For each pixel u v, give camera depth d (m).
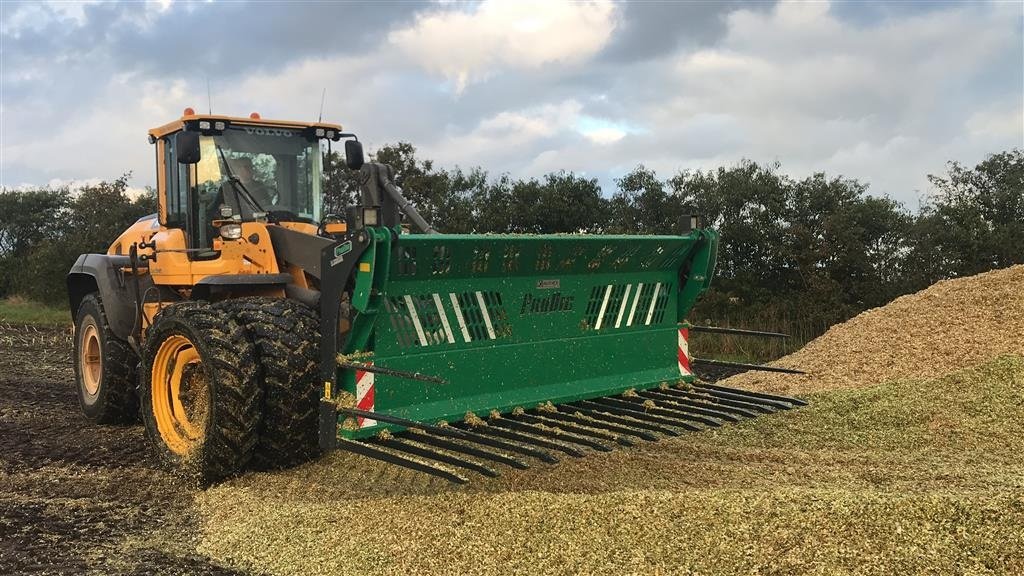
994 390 6.63
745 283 13.02
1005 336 7.91
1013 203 12.17
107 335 6.72
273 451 4.91
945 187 12.92
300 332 4.91
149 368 5.44
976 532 3.49
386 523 4.06
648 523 3.75
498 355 5.05
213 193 5.97
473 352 4.93
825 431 6.18
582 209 15.35
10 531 4.30
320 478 4.86
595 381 5.56
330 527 4.10
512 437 4.47
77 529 4.33
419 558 3.66
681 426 4.89
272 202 6.16
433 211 16.59
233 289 5.65
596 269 5.55
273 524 4.21
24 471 5.45
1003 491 3.95
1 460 5.75
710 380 9.57
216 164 5.96
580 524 3.81
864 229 12.46
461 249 4.76
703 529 3.66
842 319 11.79
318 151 6.45
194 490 4.96
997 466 4.96
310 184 6.38
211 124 5.88
